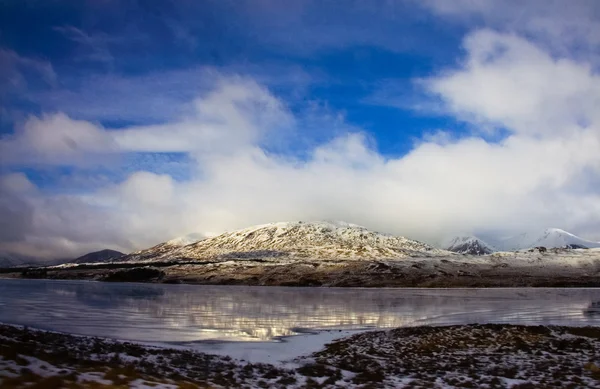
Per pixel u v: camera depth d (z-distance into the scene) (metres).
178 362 21.33
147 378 16.14
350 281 163.38
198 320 43.12
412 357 25.47
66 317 43.44
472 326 35.31
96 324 38.69
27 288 104.94
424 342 29.70
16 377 13.41
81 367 16.48
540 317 46.19
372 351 27.27
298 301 71.94
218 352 26.61
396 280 163.50
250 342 30.75
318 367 22.08
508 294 99.00
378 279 165.38
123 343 27.42
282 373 20.27
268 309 56.00
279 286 155.75
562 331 33.22
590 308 58.31
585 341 29.70
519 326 34.72
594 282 161.62
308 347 29.03
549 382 18.95
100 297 74.81
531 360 24.22
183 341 30.72
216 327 38.22
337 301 72.62
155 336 32.62
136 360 20.45
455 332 32.88
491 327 34.59
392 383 18.91
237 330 36.44
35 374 14.10
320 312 52.34
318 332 35.72
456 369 22.17
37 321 39.56
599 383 18.77
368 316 47.97
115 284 145.75
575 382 18.94
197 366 20.67
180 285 148.12
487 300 76.25
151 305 59.97
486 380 19.44
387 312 52.62
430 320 43.97
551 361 23.75
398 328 35.34
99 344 25.44
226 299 75.31
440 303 68.31
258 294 94.12
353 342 30.47
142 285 140.88
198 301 69.31
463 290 124.88
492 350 27.23
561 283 159.00
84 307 55.09
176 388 15.23
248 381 18.06
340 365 23.25
